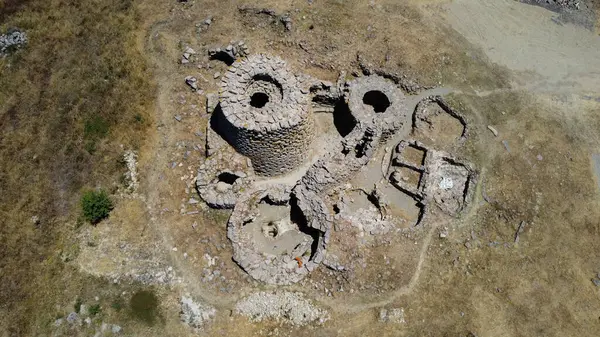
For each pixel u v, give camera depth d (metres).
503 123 23.33
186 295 17.52
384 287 18.08
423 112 23.20
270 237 19.45
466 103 23.88
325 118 23.48
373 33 25.73
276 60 20.16
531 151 22.36
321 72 24.58
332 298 17.75
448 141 22.61
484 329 17.47
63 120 20.86
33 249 17.84
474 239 19.58
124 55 23.38
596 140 23.27
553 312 18.06
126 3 25.55
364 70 24.56
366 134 21.19
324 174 19.48
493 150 22.22
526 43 27.38
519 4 29.64
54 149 20.16
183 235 18.84
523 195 20.86
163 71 23.27
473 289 18.34
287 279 17.92
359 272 18.16
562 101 24.80
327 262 18.09
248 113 18.45
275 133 18.33
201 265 18.23
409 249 19.00
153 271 17.91
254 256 18.31
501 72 25.73
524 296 18.31
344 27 25.64
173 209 19.41
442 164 21.77
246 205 19.11
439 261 18.94
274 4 25.95
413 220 20.25
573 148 22.81
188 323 16.91
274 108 18.75
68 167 19.81
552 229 20.06
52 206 18.88
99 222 18.86
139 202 19.50
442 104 23.78
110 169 20.05
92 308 16.89
